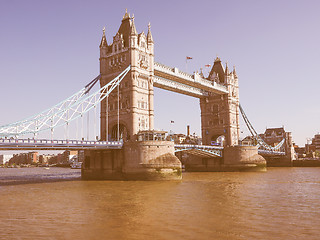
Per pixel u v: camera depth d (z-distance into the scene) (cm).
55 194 4703
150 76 8444
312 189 5197
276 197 4256
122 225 2681
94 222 2798
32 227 2633
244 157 10688
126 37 8406
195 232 2445
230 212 3206
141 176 6962
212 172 10581
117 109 8238
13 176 10619
